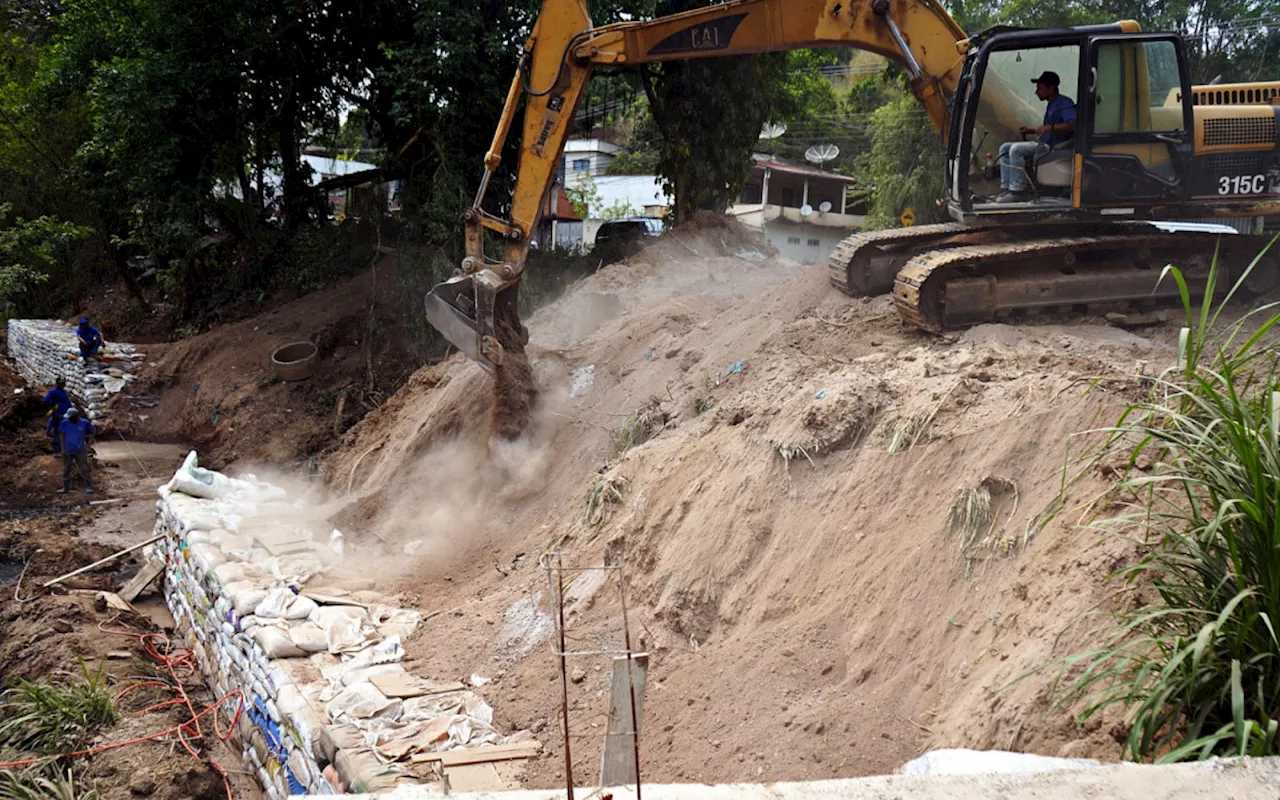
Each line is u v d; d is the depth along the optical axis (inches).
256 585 371.9
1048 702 175.2
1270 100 395.2
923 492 245.6
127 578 522.6
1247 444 153.7
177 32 797.2
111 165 900.0
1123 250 388.2
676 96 878.4
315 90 938.7
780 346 403.2
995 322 374.9
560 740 249.3
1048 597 196.1
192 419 840.3
